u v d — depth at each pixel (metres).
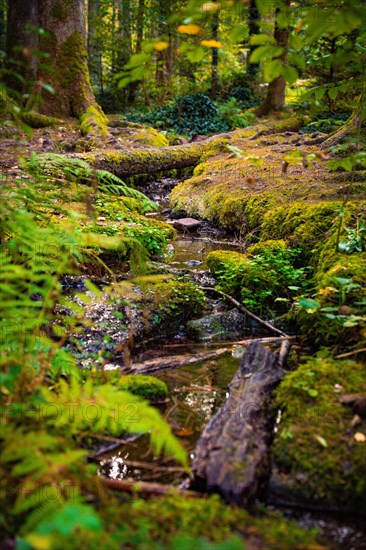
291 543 1.84
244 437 2.39
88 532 1.71
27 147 9.07
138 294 4.14
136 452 2.52
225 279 4.83
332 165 3.38
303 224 5.31
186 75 18.78
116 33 19.53
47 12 12.65
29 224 2.93
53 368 2.86
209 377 3.32
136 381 3.01
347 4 2.31
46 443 1.93
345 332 3.40
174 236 6.50
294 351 3.58
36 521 1.70
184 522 1.90
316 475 2.22
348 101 13.59
